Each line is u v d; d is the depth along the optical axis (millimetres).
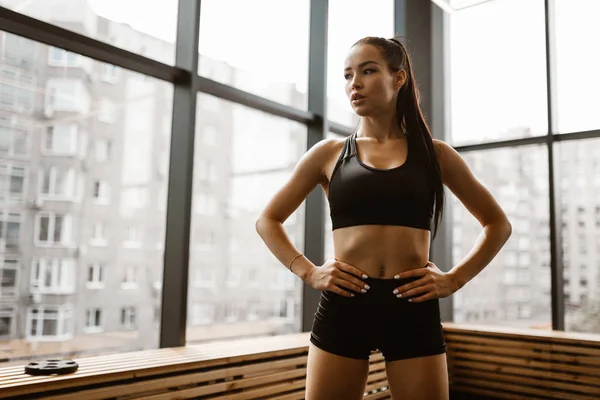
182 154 3207
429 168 1498
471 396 4289
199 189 3428
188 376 2648
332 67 4414
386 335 1430
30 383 2076
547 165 4449
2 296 2533
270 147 3953
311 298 4078
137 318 3080
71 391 2219
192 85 3232
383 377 3973
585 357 3742
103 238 2928
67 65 2805
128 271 3041
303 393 3271
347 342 1441
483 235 1540
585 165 4332
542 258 4441
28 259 2627
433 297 1419
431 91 5020
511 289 4609
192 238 3365
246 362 2969
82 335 2824
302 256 1560
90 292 2863
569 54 4469
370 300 1434
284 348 3193
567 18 4508
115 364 2512
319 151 1648
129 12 3084
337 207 1507
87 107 2881
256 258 3805
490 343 4219
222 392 2805
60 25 2760
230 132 3652
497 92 4852
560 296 4320
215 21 3545
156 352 2885
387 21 5078
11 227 2570
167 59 3283
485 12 5012
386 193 1434
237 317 3646
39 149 2684
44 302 2680
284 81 4074
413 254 1452
